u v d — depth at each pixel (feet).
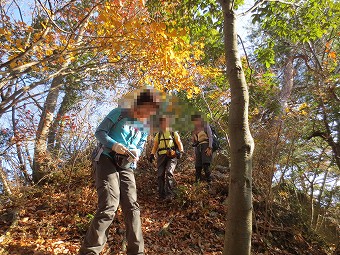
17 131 19.92
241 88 8.57
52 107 23.09
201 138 22.77
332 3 17.90
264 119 24.59
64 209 16.29
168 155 20.45
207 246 15.33
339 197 25.25
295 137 19.90
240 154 8.08
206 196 20.57
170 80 18.33
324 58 27.66
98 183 10.21
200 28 17.21
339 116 23.76
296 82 34.50
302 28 18.83
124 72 19.85
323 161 24.25
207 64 22.63
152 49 13.60
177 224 17.10
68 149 21.39
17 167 19.84
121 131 10.52
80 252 9.64
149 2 13.88
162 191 20.49
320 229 19.90
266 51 19.80
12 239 12.56
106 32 12.48
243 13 10.66
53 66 15.31
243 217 7.68
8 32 12.00
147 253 13.32
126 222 10.54
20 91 11.35
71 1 10.84
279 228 17.89
